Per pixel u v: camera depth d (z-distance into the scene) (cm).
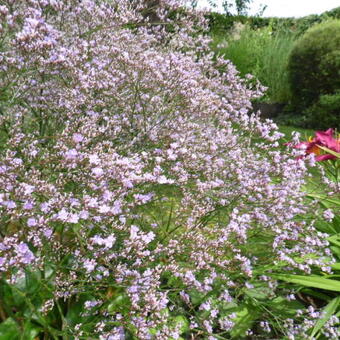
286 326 208
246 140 290
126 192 182
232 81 361
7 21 199
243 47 956
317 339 215
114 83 240
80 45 234
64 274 174
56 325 180
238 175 243
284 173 250
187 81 254
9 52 213
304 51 848
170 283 207
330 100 770
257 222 243
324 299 254
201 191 221
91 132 200
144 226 234
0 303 171
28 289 173
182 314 210
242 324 213
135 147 248
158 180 179
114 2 307
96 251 171
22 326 166
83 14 279
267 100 959
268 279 232
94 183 174
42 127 249
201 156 244
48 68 210
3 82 219
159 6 323
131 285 170
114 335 160
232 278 222
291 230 249
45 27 190
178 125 256
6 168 159
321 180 301
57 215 145
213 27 1044
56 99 237
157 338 161
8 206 140
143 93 261
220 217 254
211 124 301
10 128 214
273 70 958
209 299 215
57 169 183
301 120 843
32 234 147
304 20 1387
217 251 204
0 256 136
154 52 293
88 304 174
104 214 162
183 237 201
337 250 271
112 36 280
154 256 196
